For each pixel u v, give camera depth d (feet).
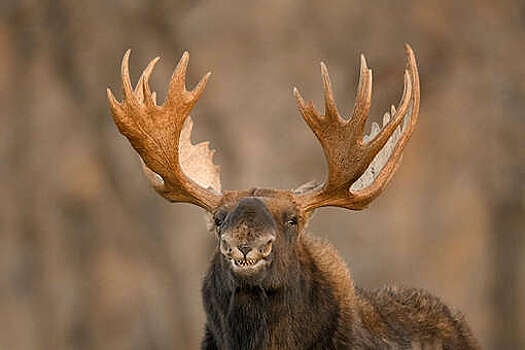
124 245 143.02
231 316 61.72
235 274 58.59
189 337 139.95
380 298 69.41
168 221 142.00
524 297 138.41
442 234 137.49
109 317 142.61
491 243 138.21
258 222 57.36
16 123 145.79
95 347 142.51
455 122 139.23
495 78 140.05
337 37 139.54
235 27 140.36
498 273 138.72
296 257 61.93
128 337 142.10
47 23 145.89
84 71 144.25
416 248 136.98
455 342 70.49
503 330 138.41
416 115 65.67
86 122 144.56
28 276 144.77
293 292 61.31
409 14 139.85
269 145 137.80
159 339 141.38
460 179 138.41
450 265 137.39
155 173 67.77
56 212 144.25
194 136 137.69
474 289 137.80
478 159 138.82
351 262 135.54
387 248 136.15
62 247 144.05
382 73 139.03
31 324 144.15
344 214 136.15
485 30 140.97
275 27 139.85
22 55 146.41
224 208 61.77
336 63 139.33
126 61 63.87
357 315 64.03
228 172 137.59
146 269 142.51
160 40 142.20
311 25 139.64
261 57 139.44
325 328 62.59
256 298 60.70
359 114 63.57
